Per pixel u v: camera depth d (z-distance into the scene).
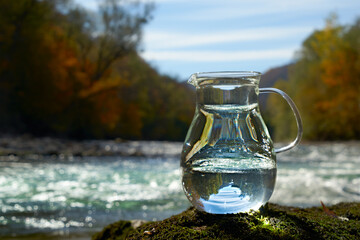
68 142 21.95
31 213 5.17
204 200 1.76
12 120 26.70
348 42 37.38
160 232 1.77
